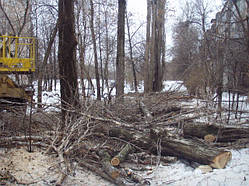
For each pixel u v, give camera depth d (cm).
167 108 843
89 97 690
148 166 496
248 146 568
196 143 509
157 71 1992
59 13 670
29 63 812
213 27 1189
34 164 445
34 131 582
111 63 1877
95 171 454
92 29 1361
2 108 612
